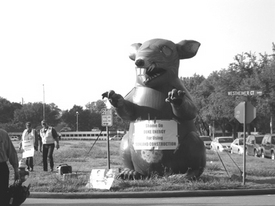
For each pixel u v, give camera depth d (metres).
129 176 13.17
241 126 68.31
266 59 48.41
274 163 21.62
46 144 17.94
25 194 8.08
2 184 7.58
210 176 14.59
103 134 84.31
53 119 119.75
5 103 124.69
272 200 10.98
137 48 13.91
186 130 12.93
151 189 12.08
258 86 43.22
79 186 12.77
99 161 22.34
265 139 28.83
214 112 54.25
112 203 10.73
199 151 12.91
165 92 12.98
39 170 18.53
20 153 28.48
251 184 12.96
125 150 13.40
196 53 13.54
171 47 13.13
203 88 66.44
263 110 43.00
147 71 12.78
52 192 12.12
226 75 50.12
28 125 18.27
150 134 12.84
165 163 12.83
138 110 13.03
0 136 7.65
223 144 35.56
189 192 11.85
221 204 10.35
